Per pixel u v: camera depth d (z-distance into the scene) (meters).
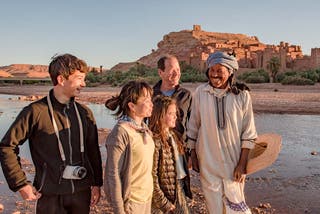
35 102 3.18
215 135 3.97
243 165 3.99
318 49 117.19
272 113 25.97
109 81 99.38
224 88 4.04
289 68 121.00
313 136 15.30
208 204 4.09
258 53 123.38
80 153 3.28
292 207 6.17
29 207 6.11
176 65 4.54
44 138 3.14
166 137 3.69
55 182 3.15
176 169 3.74
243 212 4.00
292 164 9.71
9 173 3.04
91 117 3.48
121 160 3.26
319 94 42.31
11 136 3.05
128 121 3.39
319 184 7.64
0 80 125.19
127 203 3.31
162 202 3.59
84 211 3.34
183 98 4.54
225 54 3.93
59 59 3.16
